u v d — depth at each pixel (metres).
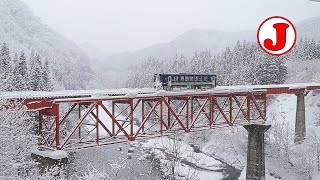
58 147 22.42
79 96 28.08
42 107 22.48
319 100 72.88
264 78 85.25
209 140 72.44
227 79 107.94
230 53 139.88
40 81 68.56
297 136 59.66
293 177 48.66
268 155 54.62
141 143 66.38
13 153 20.95
